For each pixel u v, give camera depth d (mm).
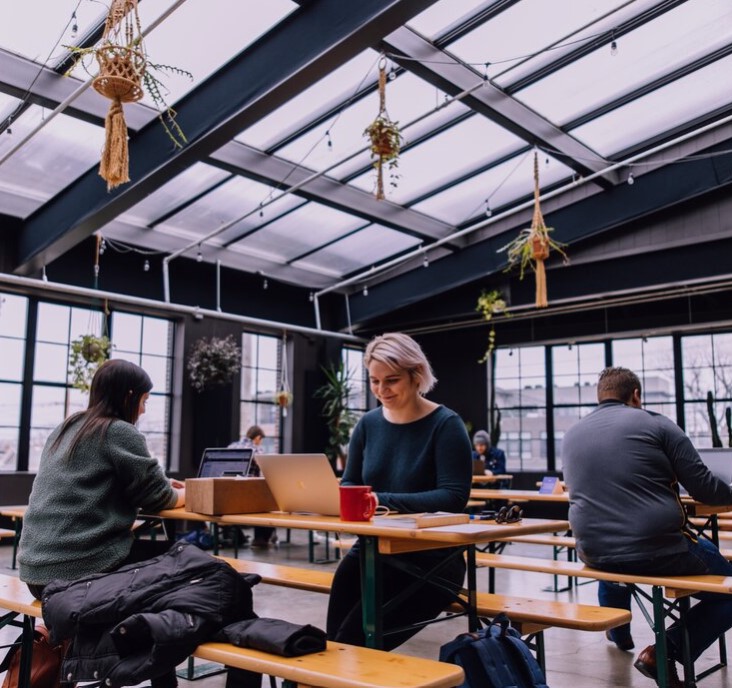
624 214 8672
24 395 8867
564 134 7754
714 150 7977
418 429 2559
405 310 11797
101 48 3533
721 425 10125
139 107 6617
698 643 3020
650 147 8250
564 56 6547
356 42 5312
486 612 2639
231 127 6211
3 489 8469
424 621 2428
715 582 2689
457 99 6602
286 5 5551
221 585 2084
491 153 8094
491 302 10383
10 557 7289
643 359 10859
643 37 6332
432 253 10664
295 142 7535
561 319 11312
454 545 2377
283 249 10297
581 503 3037
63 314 9305
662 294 9664
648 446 2922
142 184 6871
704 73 6918
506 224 9883
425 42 6188
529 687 2053
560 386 11477
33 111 6535
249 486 2518
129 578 2104
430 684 1674
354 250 10508
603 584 3760
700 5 5973
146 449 2482
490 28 6098
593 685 3105
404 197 9008
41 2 5301
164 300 10008
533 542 4031
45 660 2625
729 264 8586
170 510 2584
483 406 11859
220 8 5512
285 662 1839
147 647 1962
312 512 2428
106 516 2381
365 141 7543
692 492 2879
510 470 11625
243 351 11188
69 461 2408
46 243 8023
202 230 9445
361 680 1682
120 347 9805
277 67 5754
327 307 12047
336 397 11539
